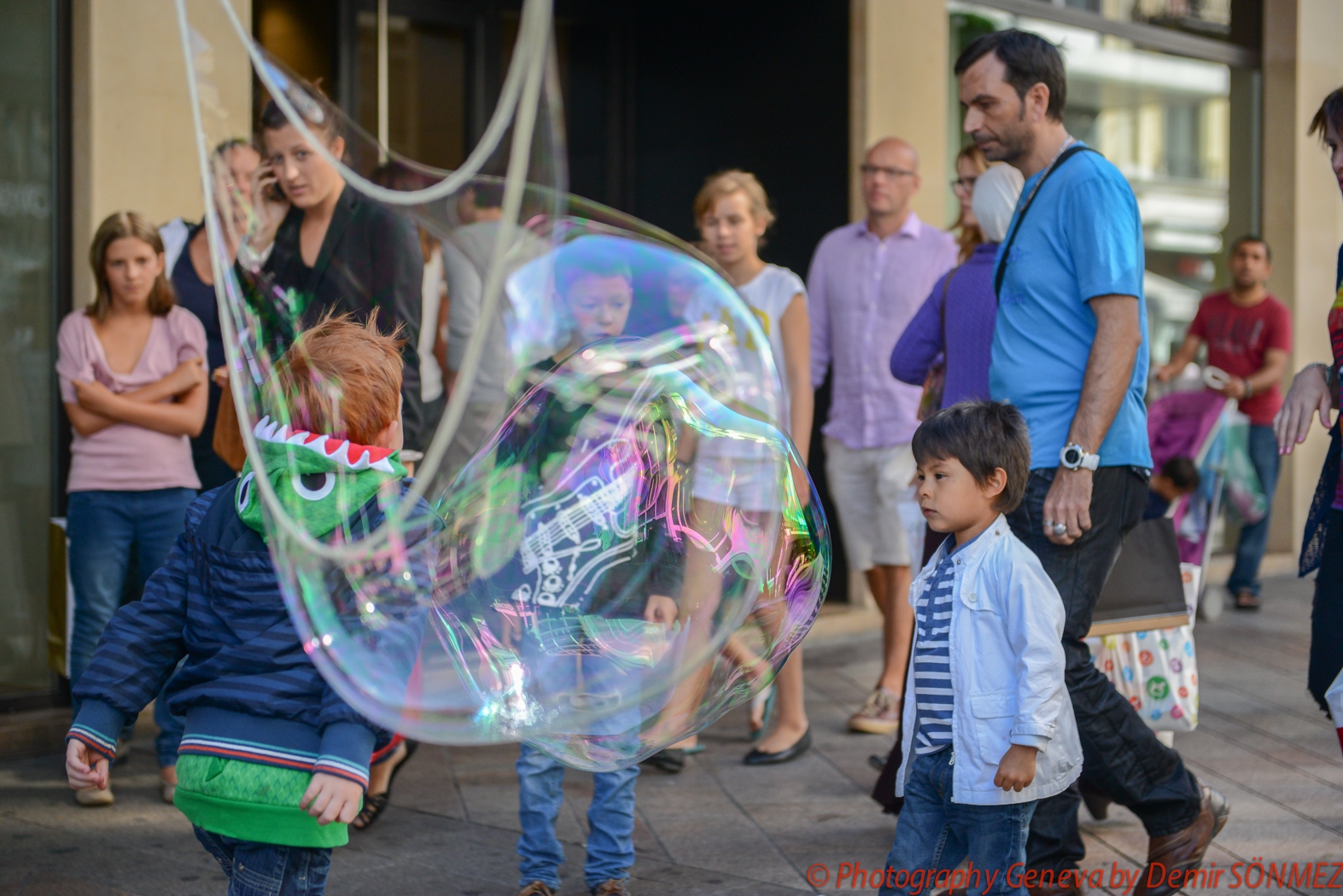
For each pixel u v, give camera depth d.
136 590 3.89
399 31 5.73
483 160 1.70
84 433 3.71
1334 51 7.79
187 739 1.90
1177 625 2.95
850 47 5.80
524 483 2.25
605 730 2.14
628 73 6.64
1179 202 7.51
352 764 1.82
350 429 1.90
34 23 4.21
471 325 3.26
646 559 2.19
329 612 1.80
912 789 2.39
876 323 4.55
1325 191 7.78
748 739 4.21
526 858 2.82
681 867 3.08
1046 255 2.71
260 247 2.95
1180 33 7.38
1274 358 6.34
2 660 4.28
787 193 6.07
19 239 4.26
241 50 2.94
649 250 3.30
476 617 2.12
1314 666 2.75
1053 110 2.80
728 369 3.27
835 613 5.78
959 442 2.32
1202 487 5.77
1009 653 2.28
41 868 3.06
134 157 4.24
